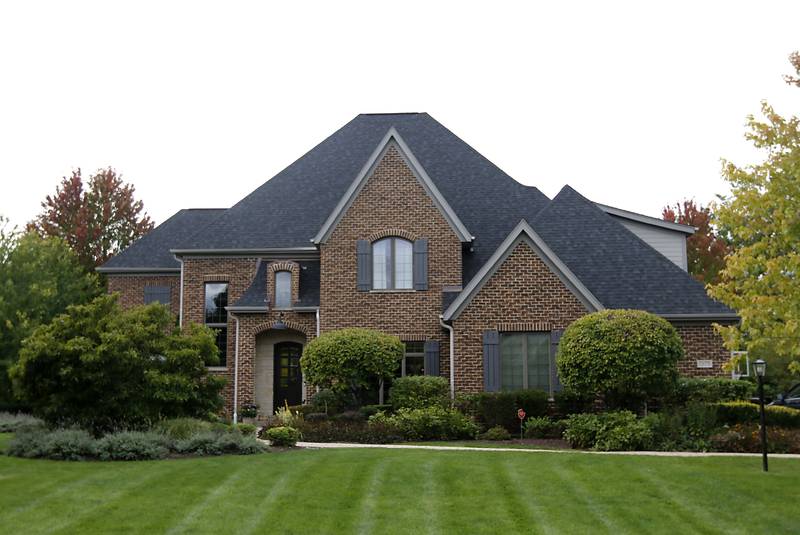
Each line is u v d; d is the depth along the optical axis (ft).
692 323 80.12
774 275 40.63
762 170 44.70
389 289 85.81
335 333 76.13
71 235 152.76
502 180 99.14
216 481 42.32
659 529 34.71
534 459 50.31
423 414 67.41
